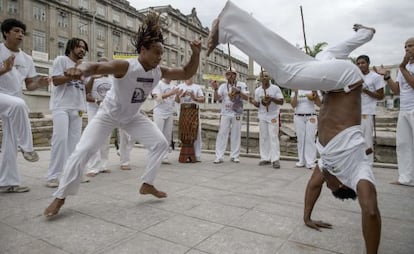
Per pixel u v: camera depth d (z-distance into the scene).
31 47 27.31
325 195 3.70
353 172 2.13
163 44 2.88
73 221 2.76
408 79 4.09
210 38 2.33
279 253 2.17
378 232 1.93
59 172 3.95
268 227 2.65
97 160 4.79
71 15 30.52
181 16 44.94
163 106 5.82
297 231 2.57
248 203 3.34
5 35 3.59
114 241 2.34
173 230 2.57
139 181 4.39
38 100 16.48
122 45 36.34
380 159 6.61
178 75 3.23
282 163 6.17
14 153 3.62
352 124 2.16
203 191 3.85
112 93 3.05
